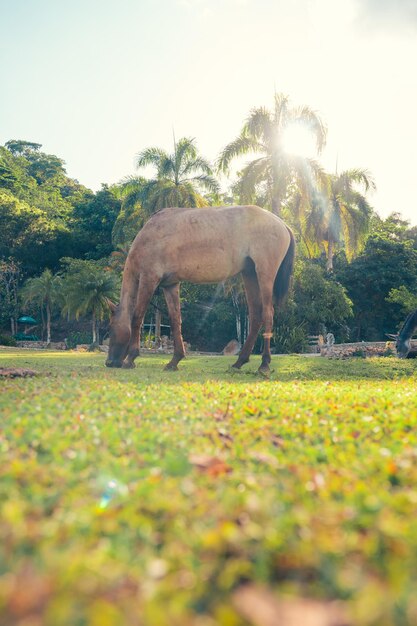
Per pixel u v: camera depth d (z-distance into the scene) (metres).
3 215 48.44
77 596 1.29
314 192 27.22
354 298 43.72
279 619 1.20
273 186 26.62
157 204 30.64
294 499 2.08
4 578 1.38
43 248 49.81
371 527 1.76
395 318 42.91
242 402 5.15
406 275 42.91
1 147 86.44
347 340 39.50
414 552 1.58
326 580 1.42
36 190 72.50
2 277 49.16
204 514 1.91
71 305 33.97
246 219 10.39
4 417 3.93
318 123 26.56
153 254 10.34
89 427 3.61
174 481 2.37
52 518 1.90
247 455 2.91
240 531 1.72
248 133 26.97
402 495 2.08
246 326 39.16
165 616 1.22
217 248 10.26
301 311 34.09
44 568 1.44
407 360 14.92
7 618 1.19
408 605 1.26
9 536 1.69
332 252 39.50
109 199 52.62
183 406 4.76
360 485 2.19
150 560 1.54
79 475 2.44
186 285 39.44
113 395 5.33
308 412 4.53
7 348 26.95
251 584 1.42
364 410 4.72
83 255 52.00
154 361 14.11
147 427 3.74
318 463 2.84
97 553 1.55
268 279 10.39
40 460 2.71
